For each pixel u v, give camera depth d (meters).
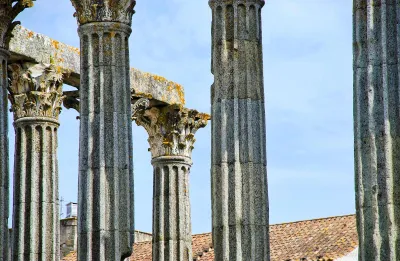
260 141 51.50
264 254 50.81
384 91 45.16
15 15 57.59
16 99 67.50
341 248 84.44
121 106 56.66
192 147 75.75
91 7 57.03
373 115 45.19
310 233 88.00
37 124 67.19
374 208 44.72
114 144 56.22
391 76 45.22
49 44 68.44
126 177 56.25
